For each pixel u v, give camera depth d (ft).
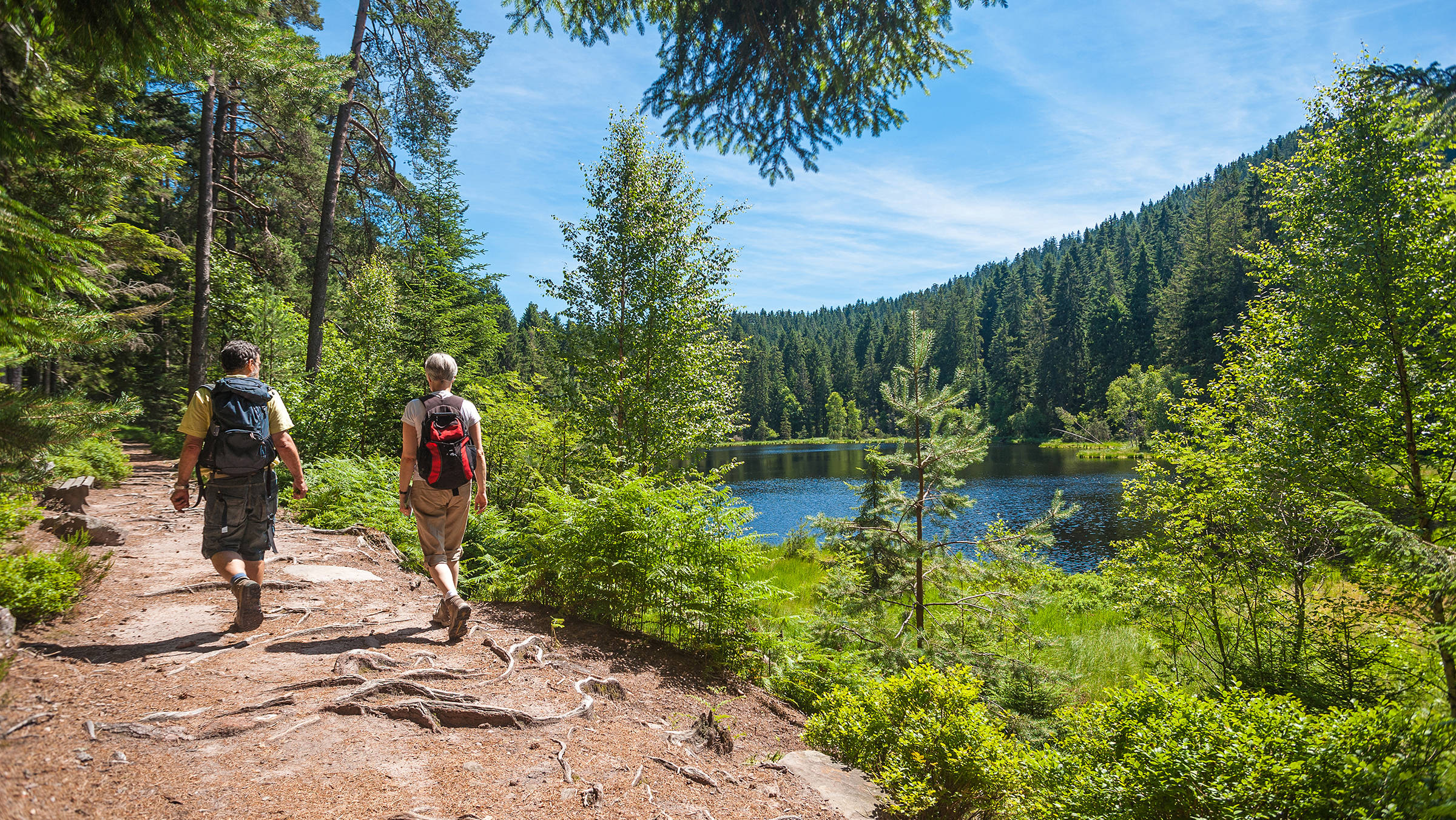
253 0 9.62
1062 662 30.96
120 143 12.70
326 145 66.90
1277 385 30.66
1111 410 222.07
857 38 13.76
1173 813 10.80
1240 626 30.04
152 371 86.22
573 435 38.24
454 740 9.01
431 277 57.36
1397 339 26.45
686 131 16.40
